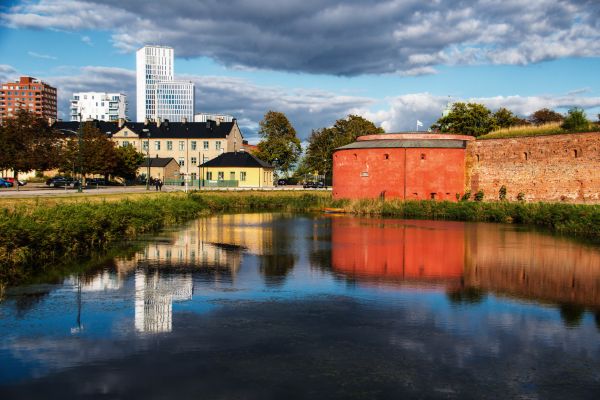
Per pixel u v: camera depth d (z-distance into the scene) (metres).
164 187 74.75
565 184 45.59
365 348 12.18
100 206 29.75
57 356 11.52
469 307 15.73
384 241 30.52
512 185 50.06
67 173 75.06
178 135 100.38
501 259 24.11
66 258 22.97
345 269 21.62
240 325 13.80
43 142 56.44
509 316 14.80
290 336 12.95
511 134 52.19
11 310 14.95
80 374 10.60
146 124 103.81
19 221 21.09
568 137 45.41
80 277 19.34
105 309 15.16
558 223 37.38
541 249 27.22
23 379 10.36
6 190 50.97
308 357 11.60
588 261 23.52
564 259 24.06
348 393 9.90
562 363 11.38
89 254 24.25
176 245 28.06
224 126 102.81
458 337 12.96
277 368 11.00
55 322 13.91
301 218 47.12
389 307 15.68
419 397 9.77
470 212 45.88
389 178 55.69
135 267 21.48
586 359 11.60
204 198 57.00
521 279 19.75
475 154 53.50
